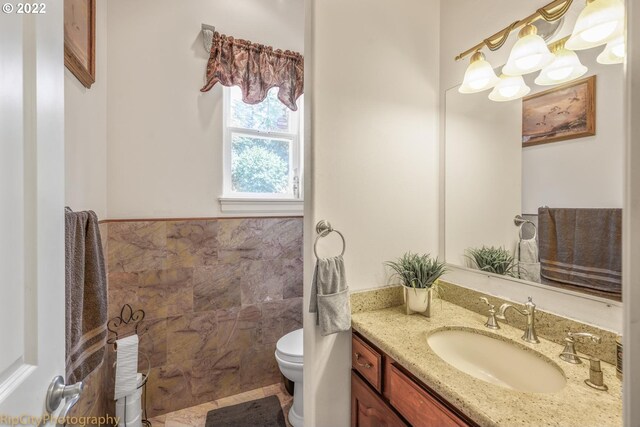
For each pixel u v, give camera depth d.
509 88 1.14
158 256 1.77
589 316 0.91
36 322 0.52
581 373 0.80
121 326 1.68
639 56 0.34
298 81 2.09
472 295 1.26
